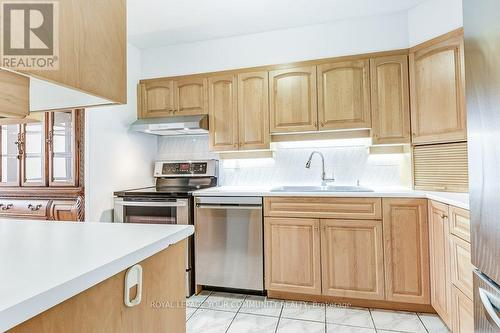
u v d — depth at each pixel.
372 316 2.05
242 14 2.44
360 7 2.35
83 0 0.74
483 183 1.02
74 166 2.39
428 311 2.07
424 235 2.03
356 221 2.15
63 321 0.59
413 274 2.04
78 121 2.39
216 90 2.80
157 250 0.87
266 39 2.73
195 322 2.01
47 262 0.68
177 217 2.47
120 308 0.75
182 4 2.27
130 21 2.51
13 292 0.52
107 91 0.82
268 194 2.33
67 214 2.38
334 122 2.48
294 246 2.28
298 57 2.64
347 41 2.53
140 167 3.01
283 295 2.36
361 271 2.14
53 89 0.82
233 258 2.40
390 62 2.38
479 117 1.03
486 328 1.04
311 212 2.24
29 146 2.54
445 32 2.13
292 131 2.59
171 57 2.98
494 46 0.92
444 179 2.19
